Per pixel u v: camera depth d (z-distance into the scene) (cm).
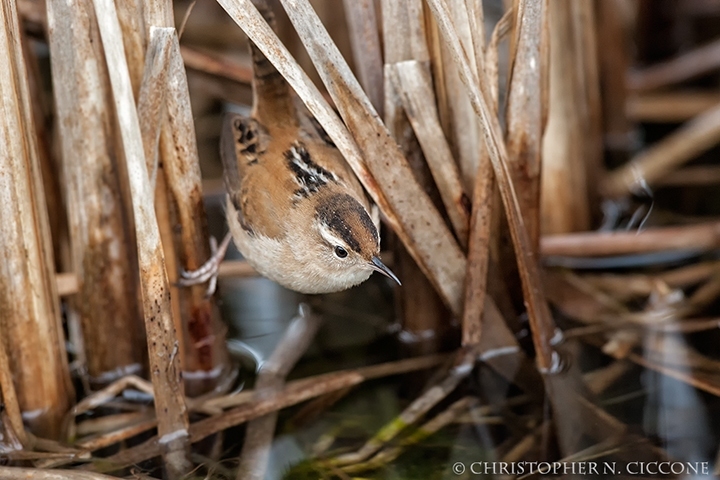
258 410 934
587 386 969
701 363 988
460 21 845
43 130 1041
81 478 791
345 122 841
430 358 1016
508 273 1015
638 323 1062
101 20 755
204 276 941
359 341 1083
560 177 1187
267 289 1162
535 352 1016
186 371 991
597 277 1159
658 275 1152
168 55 809
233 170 945
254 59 928
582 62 1164
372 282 1182
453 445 907
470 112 924
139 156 786
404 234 919
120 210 948
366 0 907
